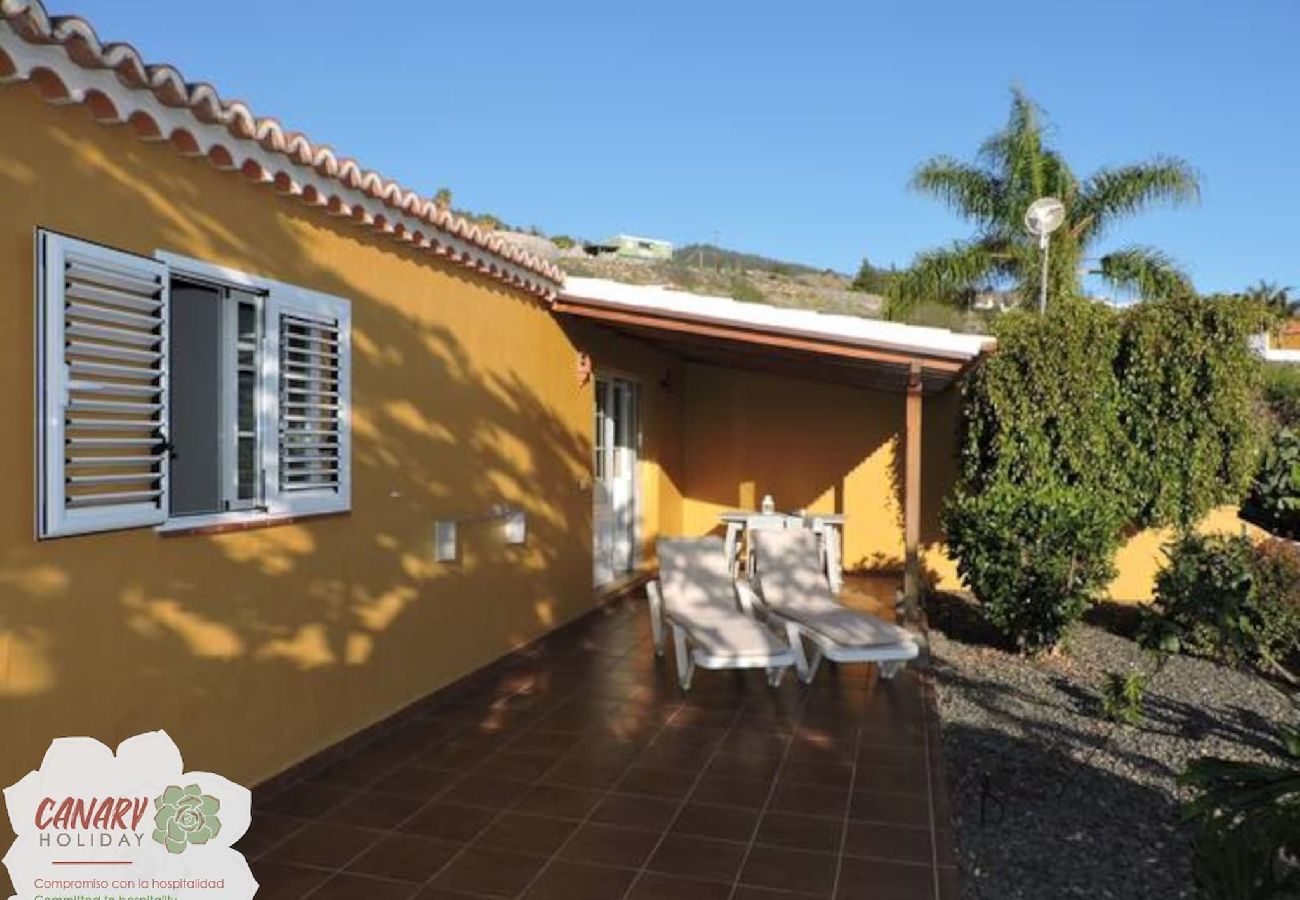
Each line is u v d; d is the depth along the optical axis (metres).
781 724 6.60
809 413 14.20
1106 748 6.41
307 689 5.51
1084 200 18.42
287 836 4.65
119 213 4.09
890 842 4.68
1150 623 9.42
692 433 14.73
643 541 12.87
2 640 3.59
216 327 4.92
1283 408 13.73
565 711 6.84
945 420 13.30
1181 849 4.80
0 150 3.54
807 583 9.20
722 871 4.34
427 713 6.73
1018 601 9.01
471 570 7.54
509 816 4.93
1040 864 4.59
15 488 3.62
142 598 4.29
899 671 8.12
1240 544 9.52
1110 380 10.84
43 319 3.70
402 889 4.12
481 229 7.14
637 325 9.24
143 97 3.99
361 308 6.01
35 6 3.28
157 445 4.27
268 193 5.12
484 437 7.74
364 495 6.05
